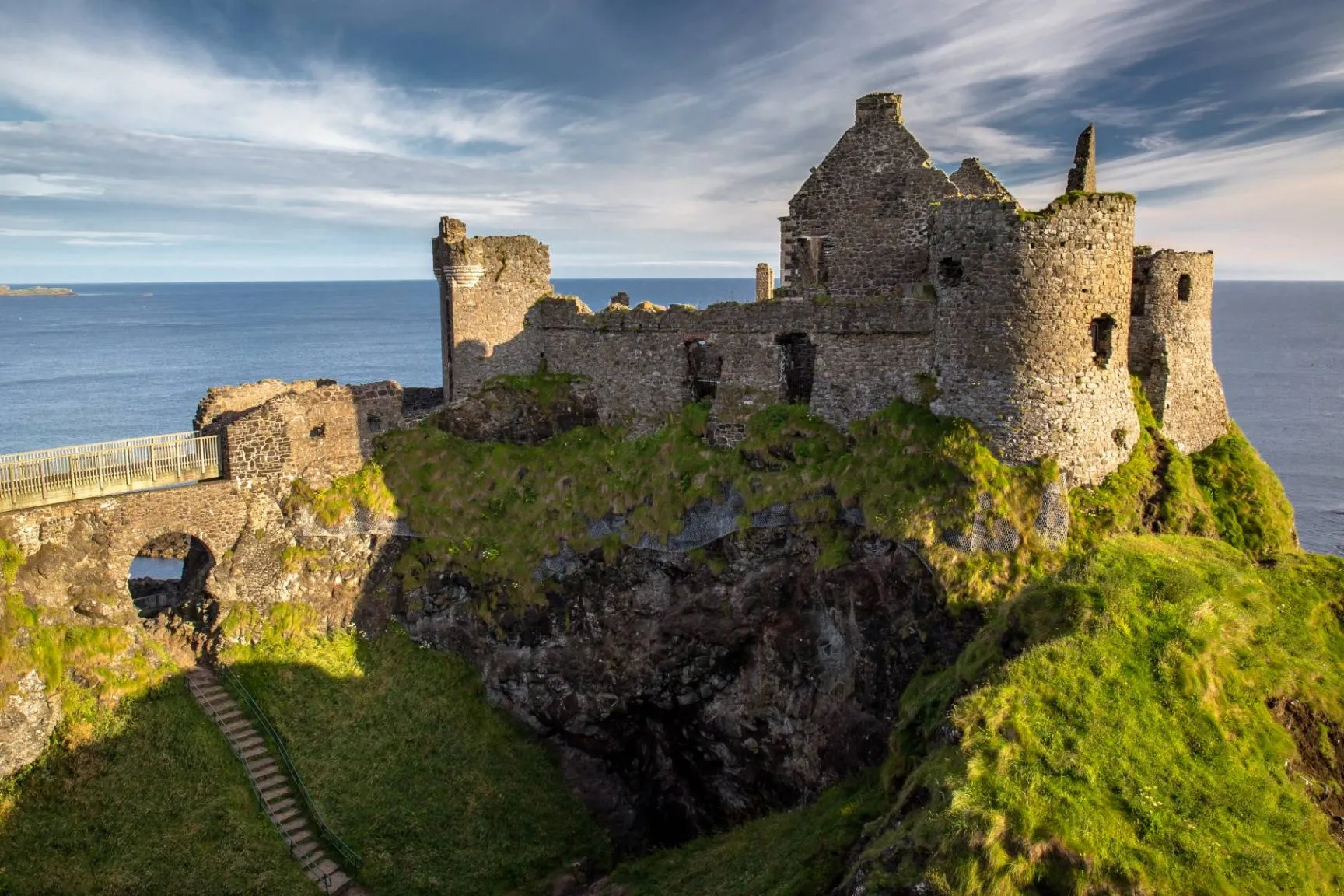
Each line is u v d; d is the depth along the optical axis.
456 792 30.33
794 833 24.14
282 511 33.53
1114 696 17.69
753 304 32.75
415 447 36.69
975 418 26.48
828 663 28.66
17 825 24.45
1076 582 20.38
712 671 31.88
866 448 28.84
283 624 32.47
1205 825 15.51
